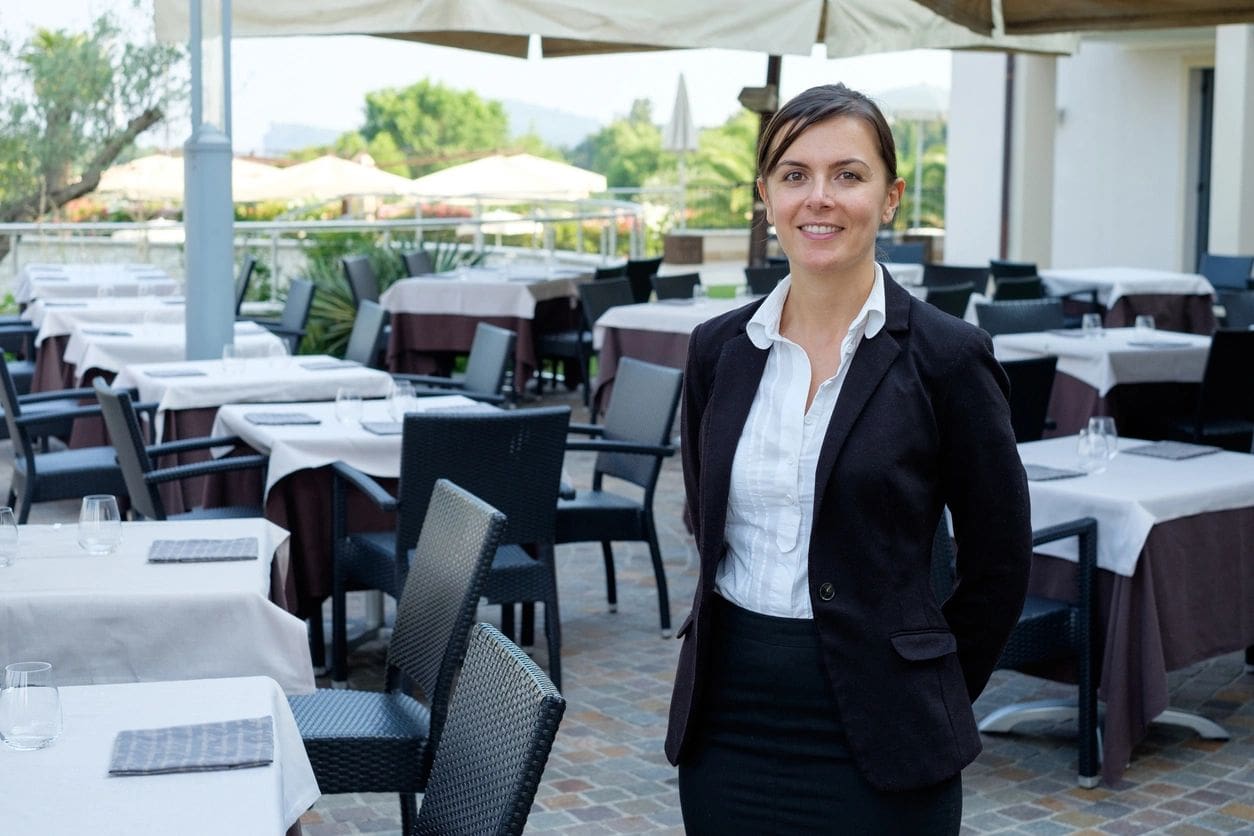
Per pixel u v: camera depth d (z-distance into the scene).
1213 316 12.13
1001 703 4.89
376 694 3.46
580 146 47.88
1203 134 16.72
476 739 2.27
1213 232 14.09
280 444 4.98
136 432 4.98
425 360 11.41
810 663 2.18
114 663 3.18
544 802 4.09
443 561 3.25
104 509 3.55
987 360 2.18
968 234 17.17
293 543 5.07
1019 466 2.20
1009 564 2.23
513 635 5.47
